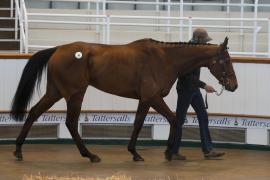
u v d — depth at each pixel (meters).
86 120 13.84
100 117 13.87
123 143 13.91
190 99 12.02
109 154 12.77
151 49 11.73
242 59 13.43
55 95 11.94
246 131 13.60
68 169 11.09
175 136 11.92
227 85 11.71
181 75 11.90
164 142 13.86
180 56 11.72
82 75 11.71
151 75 11.67
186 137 13.84
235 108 13.61
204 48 11.70
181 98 12.03
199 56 11.71
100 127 13.93
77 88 11.73
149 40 11.87
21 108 11.94
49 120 13.74
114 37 16.73
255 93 13.46
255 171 11.20
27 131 11.95
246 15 18.33
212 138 13.84
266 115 13.41
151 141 13.86
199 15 18.36
